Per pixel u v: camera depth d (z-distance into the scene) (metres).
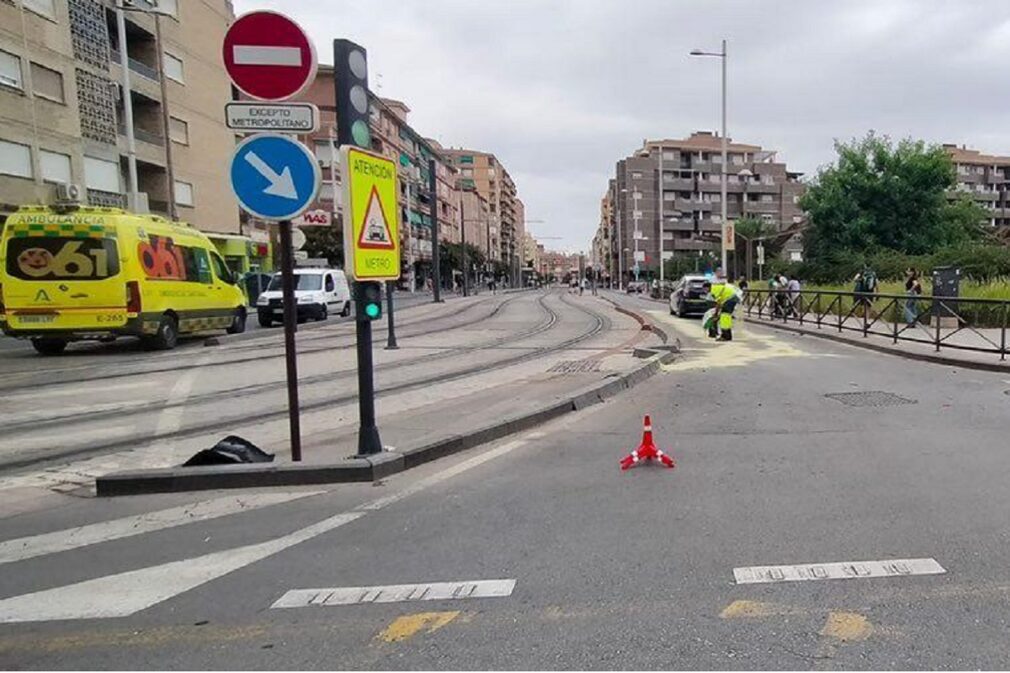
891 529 4.21
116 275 14.11
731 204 101.38
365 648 2.97
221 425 7.68
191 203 39.31
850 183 40.28
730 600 3.33
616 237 107.44
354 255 5.46
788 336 18.25
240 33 5.36
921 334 15.64
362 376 5.78
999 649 2.86
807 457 5.91
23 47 26.61
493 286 88.00
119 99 33.22
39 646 3.04
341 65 5.39
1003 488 4.96
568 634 3.04
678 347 14.36
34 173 27.11
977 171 107.56
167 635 3.12
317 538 4.31
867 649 2.87
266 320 23.70
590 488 5.20
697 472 5.54
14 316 13.96
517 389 9.31
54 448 6.75
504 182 158.50
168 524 4.64
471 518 4.61
